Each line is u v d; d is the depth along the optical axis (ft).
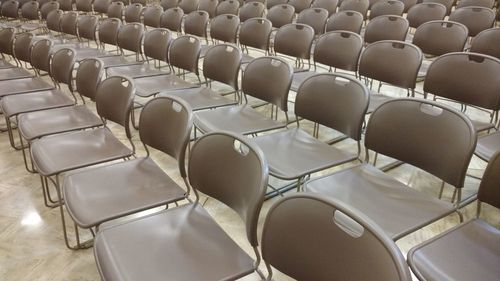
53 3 19.11
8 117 9.09
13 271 6.33
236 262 4.55
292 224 3.77
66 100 9.59
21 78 11.32
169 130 6.08
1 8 20.16
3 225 7.34
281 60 8.05
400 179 8.54
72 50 9.91
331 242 3.53
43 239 6.99
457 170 5.28
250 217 4.30
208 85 10.87
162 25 15.51
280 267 4.02
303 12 13.99
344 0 15.61
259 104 12.07
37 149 7.01
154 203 5.55
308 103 7.22
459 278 4.20
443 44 10.94
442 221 7.30
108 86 7.50
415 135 5.73
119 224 5.11
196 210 5.44
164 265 4.48
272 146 6.95
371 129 6.17
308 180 6.30
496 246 4.64
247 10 15.81
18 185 8.57
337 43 10.23
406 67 8.64
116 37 13.19
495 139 7.11
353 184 5.89
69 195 5.66
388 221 5.12
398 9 14.05
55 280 6.15
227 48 9.42
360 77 10.71
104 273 4.40
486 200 4.91
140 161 6.59
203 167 5.21
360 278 3.34
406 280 2.96
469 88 7.78
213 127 7.79
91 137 7.48
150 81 10.56
